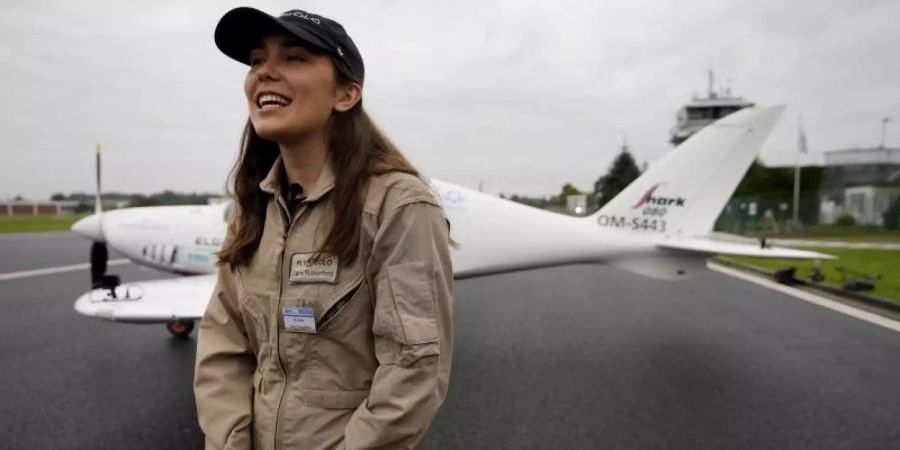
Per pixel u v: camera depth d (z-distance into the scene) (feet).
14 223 105.81
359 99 3.80
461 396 11.34
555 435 9.37
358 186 3.52
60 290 25.30
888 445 8.93
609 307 21.83
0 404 10.71
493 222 15.57
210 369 4.19
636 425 9.80
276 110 3.54
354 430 3.29
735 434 9.40
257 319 3.83
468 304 22.49
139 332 16.81
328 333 3.52
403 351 3.23
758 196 93.35
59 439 9.13
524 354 14.57
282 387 3.71
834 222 81.97
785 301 23.31
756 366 13.42
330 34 3.59
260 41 3.66
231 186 4.44
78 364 13.46
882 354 14.51
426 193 3.51
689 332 17.25
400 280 3.30
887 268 31.63
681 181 16.43
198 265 17.57
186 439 9.16
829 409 10.54
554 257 16.01
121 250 18.16
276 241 3.80
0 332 16.78
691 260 16.46
